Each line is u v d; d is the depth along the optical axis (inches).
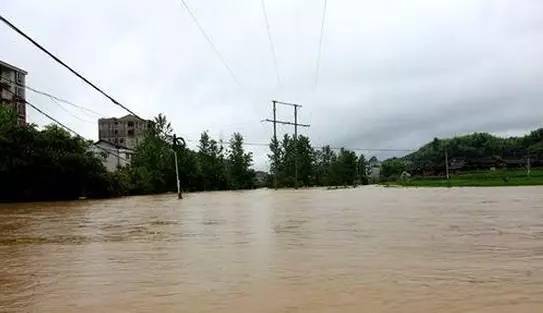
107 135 4717.0
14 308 183.3
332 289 195.0
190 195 1732.3
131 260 279.9
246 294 191.5
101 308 179.3
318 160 4042.8
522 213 522.6
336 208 696.4
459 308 163.6
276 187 2945.4
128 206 946.1
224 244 335.0
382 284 201.2
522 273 217.8
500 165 3523.6
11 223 565.0
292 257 273.9
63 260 287.1
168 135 2527.1
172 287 207.8
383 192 1400.1
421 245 306.2
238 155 3400.6
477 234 353.1
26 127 1496.1
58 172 1518.2
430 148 4906.5
